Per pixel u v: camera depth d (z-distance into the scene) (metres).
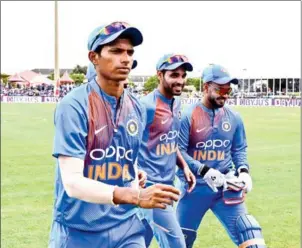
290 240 6.16
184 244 4.56
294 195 8.43
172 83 4.55
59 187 3.04
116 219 3.13
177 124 4.71
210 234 6.39
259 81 49.00
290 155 12.99
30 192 8.67
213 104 4.82
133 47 2.90
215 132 4.88
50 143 15.50
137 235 3.27
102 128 2.96
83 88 2.95
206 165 4.82
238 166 4.95
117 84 2.95
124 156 3.08
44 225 6.72
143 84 40.16
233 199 4.75
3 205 7.77
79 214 3.03
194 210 4.95
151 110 4.52
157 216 4.48
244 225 4.62
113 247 3.15
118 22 2.83
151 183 4.59
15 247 5.87
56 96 46.47
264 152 13.60
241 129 5.00
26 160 12.12
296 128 20.62
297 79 47.47
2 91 54.44
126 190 2.67
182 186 4.96
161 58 4.59
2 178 9.88
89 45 2.92
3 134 18.20
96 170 2.99
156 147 4.60
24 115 28.45
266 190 8.81
